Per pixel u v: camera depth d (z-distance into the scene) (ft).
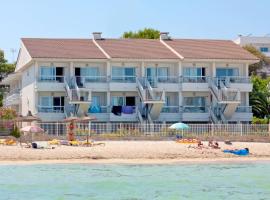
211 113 254.68
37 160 160.97
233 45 289.33
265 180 131.03
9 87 369.91
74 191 114.21
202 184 124.47
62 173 138.72
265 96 292.40
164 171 144.87
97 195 110.32
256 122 259.19
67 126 205.46
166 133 213.25
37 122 223.10
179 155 172.65
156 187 119.85
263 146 191.52
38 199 106.01
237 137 215.31
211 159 171.83
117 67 255.70
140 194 111.65
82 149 170.91
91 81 250.98
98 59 249.55
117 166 153.07
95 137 206.49
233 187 120.67
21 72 288.51
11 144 184.75
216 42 293.23
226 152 178.60
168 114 253.03
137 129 213.87
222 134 216.74
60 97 249.96
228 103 251.80
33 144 172.65
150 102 245.65
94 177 132.77
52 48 259.60
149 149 173.99
